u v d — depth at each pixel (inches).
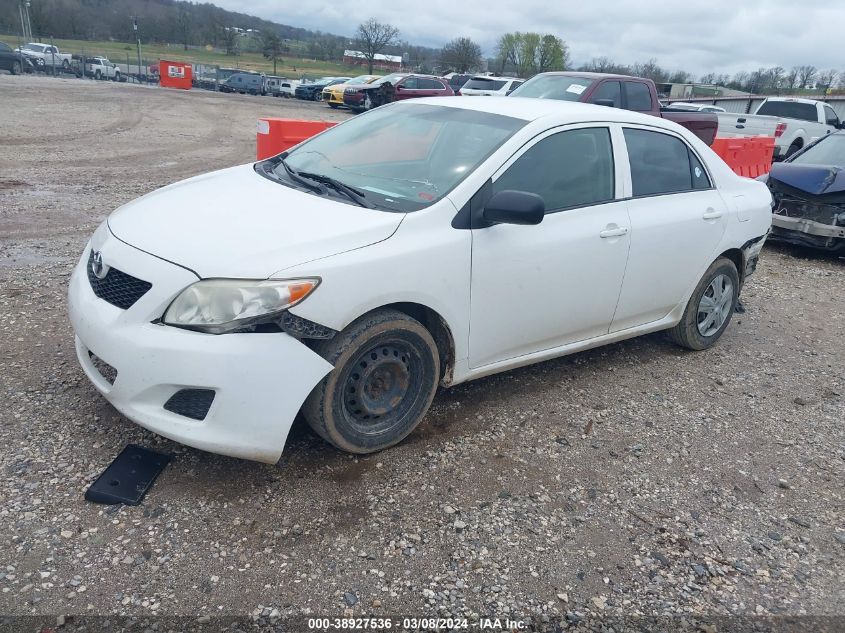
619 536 122.1
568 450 147.3
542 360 165.5
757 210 207.3
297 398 117.2
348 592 103.1
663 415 167.8
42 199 334.3
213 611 97.4
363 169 154.1
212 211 132.6
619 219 165.8
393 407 136.6
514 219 132.7
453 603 103.4
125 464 124.7
